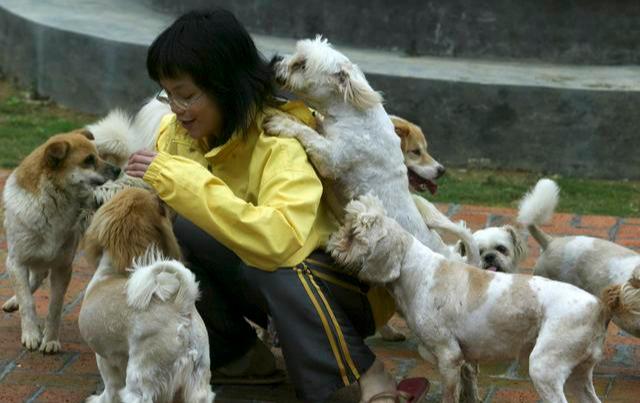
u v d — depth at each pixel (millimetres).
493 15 11055
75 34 11648
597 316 4715
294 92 5543
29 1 13430
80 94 11766
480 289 4879
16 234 5930
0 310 6594
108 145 6316
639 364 5984
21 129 11000
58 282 5992
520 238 6426
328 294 4977
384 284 5055
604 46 11023
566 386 4996
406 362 5996
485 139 10320
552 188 6270
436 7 11141
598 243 6074
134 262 4688
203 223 4762
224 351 5461
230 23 5004
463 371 5270
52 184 5879
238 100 4984
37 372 5688
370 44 11422
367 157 5426
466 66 10859
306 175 4918
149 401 4543
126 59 11227
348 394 5500
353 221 4918
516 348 4875
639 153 10164
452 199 9242
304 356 4887
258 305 5039
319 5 11469
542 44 11055
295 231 4785
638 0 10922
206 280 5309
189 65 4867
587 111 10109
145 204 4809
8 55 12875
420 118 10367
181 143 5324
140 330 4520
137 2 13586
